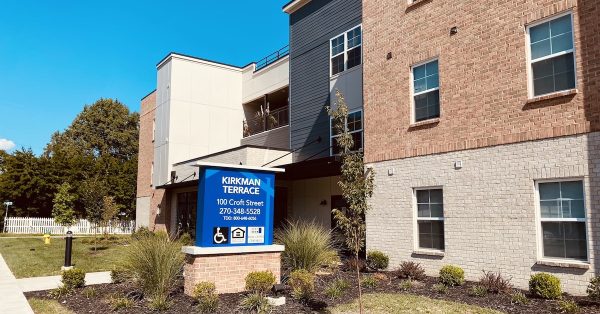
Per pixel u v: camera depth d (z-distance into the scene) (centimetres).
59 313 869
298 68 2311
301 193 2194
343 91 1984
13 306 930
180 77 2878
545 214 993
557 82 1000
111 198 2714
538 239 993
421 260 1232
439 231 1215
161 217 2931
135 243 1049
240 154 2216
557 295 889
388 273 1252
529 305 855
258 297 891
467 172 1146
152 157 3144
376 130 1425
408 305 884
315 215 2080
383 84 1419
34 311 890
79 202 3959
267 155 2220
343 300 941
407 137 1320
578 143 938
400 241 1299
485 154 1111
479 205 1110
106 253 1950
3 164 4259
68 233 1461
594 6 937
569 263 923
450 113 1207
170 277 986
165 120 2905
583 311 791
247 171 1094
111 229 3788
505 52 1095
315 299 948
